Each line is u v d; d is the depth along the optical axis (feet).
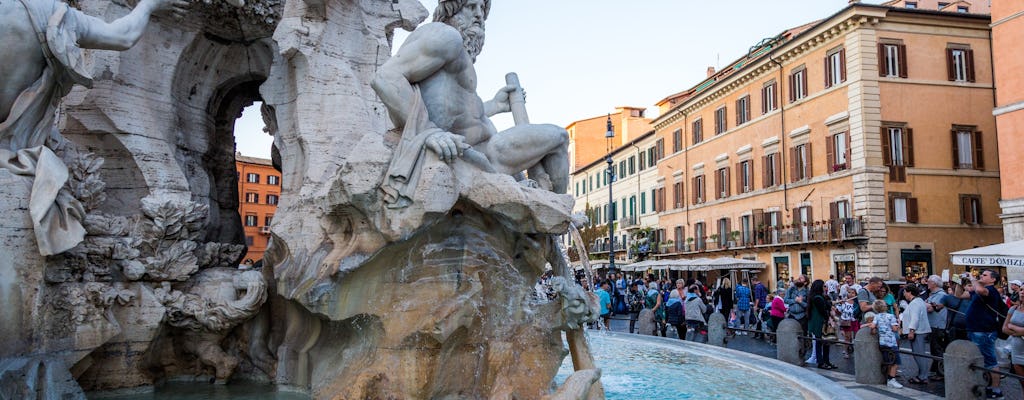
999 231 105.60
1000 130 89.51
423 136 16.20
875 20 104.17
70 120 22.50
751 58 144.46
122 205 22.50
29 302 16.33
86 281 18.56
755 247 125.80
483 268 17.43
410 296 16.80
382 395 16.02
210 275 21.94
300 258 18.51
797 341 34.53
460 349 17.03
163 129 23.99
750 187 130.11
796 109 118.11
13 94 16.92
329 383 17.62
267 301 21.58
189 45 25.21
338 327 18.53
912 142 104.32
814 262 112.78
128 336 19.60
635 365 28.02
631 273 157.69
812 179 113.80
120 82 22.97
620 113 213.46
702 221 147.13
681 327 45.65
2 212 16.07
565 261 19.24
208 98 27.12
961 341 24.13
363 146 16.31
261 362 21.24
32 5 16.66
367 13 24.61
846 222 103.76
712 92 142.00
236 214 30.48
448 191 15.85
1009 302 45.68
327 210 16.98
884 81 104.37
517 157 18.37
